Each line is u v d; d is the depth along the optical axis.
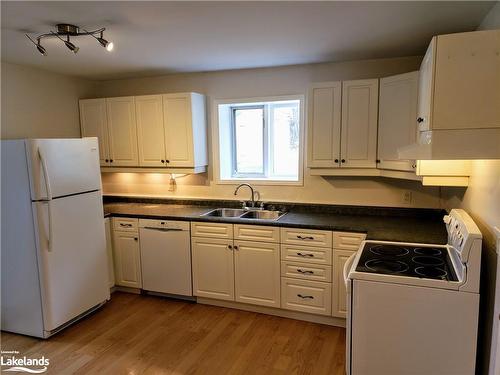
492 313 1.76
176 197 4.07
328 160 3.17
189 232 3.32
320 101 3.13
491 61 1.60
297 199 3.61
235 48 2.84
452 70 1.64
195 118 3.62
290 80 3.49
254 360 2.53
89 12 2.05
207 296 3.35
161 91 3.98
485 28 2.16
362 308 1.90
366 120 3.01
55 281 2.83
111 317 3.19
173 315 3.21
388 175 2.93
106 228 3.55
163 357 2.57
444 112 1.66
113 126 3.90
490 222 1.81
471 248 1.72
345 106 3.06
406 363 1.87
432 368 1.84
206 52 2.95
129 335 2.88
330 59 3.22
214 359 2.54
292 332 2.89
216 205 3.87
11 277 2.87
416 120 2.59
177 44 2.71
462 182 2.29
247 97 3.66
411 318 1.83
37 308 2.81
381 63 3.19
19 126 3.40
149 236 3.48
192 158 3.62
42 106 3.62
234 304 3.32
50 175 2.75
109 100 3.88
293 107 3.68
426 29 2.40
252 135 3.87
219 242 3.23
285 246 3.02
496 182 1.71
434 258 2.13
